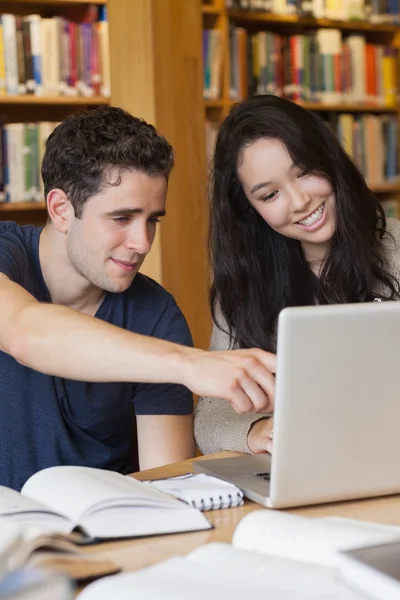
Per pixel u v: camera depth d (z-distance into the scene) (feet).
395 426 4.65
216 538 4.28
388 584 2.84
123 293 7.14
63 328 5.15
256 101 7.63
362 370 4.46
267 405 4.63
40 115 15.12
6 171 13.79
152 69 11.85
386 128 17.70
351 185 7.67
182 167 12.30
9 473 6.75
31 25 13.62
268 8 15.61
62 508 4.34
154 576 3.22
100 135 6.17
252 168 7.52
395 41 17.98
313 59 16.43
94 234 6.31
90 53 14.06
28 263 6.83
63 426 6.82
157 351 4.88
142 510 4.38
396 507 4.77
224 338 8.32
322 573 3.18
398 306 4.43
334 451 4.61
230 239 8.11
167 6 11.98
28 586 2.99
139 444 7.18
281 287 8.18
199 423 6.93
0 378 6.72
